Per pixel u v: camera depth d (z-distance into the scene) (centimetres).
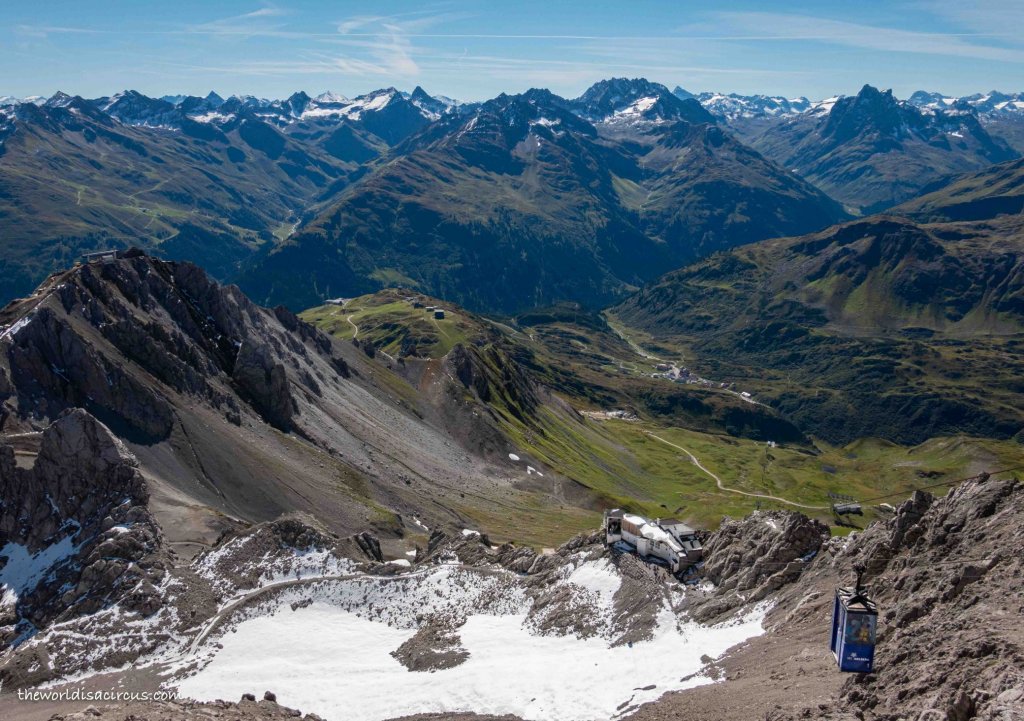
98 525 10719
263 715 6600
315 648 8881
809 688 4919
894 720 3916
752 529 8450
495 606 9288
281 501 14312
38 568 10400
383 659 8550
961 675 3872
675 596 8119
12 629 9538
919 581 5675
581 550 9831
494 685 7250
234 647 8856
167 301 17562
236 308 19312
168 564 10212
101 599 9681
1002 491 6141
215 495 13550
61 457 11181
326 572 10450
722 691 5628
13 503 10988
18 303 15062
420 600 9769
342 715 7325
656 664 6844
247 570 10325
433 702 7231
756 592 7481
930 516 6556
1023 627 4081
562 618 8456
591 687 6738
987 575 4984
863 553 6906
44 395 13250
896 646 4644
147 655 8806
